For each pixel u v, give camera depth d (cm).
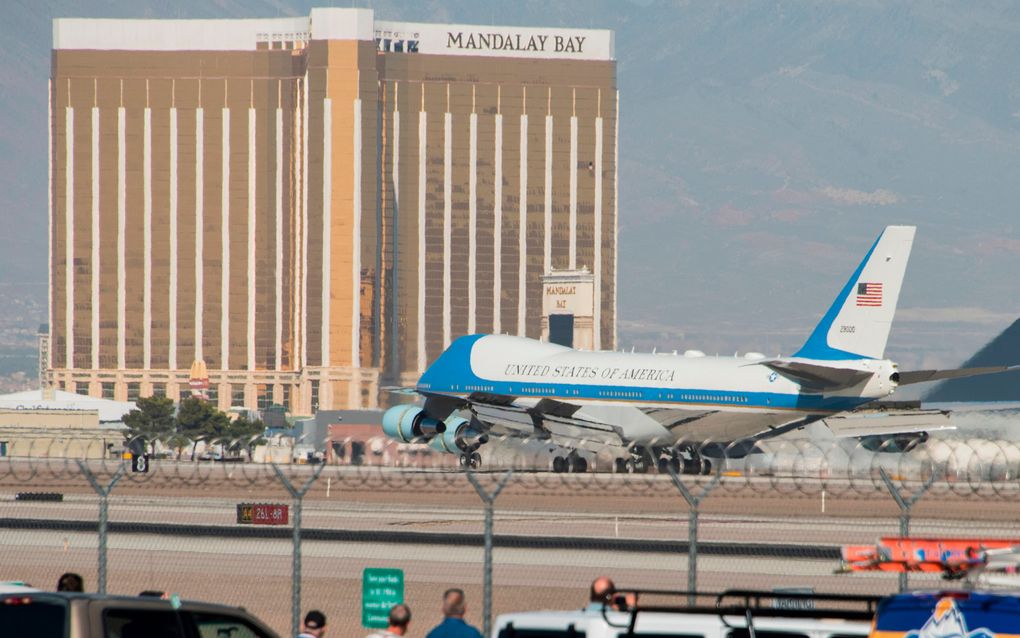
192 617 7256
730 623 7181
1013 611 6044
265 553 15575
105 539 11556
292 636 10675
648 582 13325
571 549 15462
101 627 6906
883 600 6284
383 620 10062
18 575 14200
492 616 11969
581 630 7306
